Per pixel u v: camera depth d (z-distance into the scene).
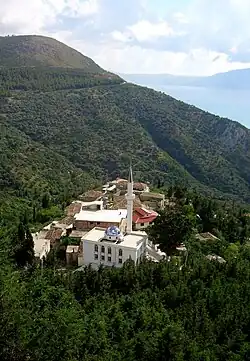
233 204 122.56
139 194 99.12
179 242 64.62
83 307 43.28
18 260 54.62
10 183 130.88
